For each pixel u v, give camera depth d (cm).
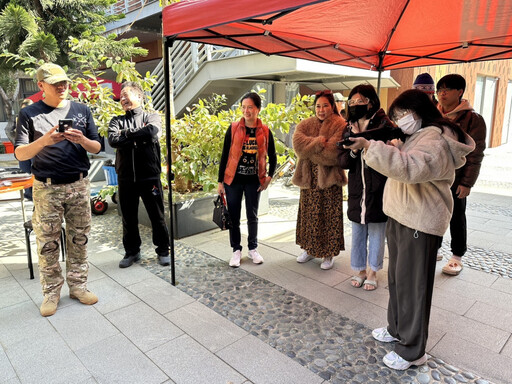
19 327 243
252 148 322
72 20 705
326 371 202
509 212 521
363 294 287
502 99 1351
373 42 374
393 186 197
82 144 238
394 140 205
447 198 184
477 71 1155
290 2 181
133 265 344
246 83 726
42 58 595
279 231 448
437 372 200
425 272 186
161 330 241
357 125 262
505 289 293
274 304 273
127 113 319
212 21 221
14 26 571
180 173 446
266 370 203
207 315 259
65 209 260
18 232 447
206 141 462
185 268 337
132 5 907
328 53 384
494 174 836
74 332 238
